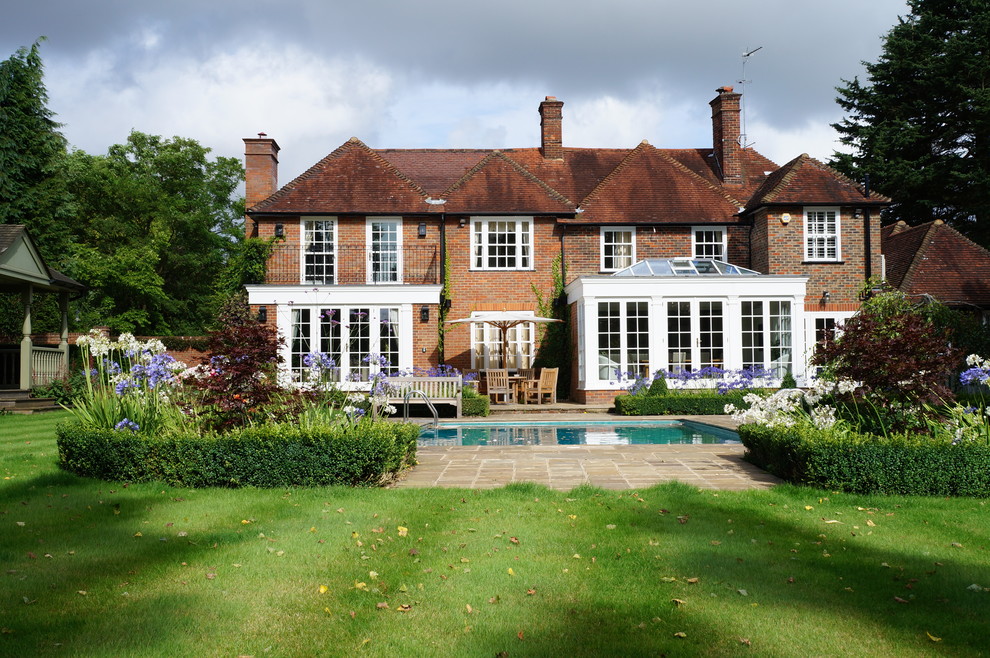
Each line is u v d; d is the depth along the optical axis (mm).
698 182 23688
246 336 8703
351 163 22656
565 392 21953
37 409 17766
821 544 5445
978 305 22656
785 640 3746
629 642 3719
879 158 35156
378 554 5215
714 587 4504
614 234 22562
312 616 4066
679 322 19578
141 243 36844
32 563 4996
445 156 25984
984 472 7062
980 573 4734
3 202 26969
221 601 4270
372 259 21812
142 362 9625
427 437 14055
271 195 21891
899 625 3932
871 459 7258
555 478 8344
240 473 7629
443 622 3986
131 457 7895
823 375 9078
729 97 25047
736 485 7859
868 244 21719
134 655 3539
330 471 7629
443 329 21734
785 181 21922
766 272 21594
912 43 35531
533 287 22094
